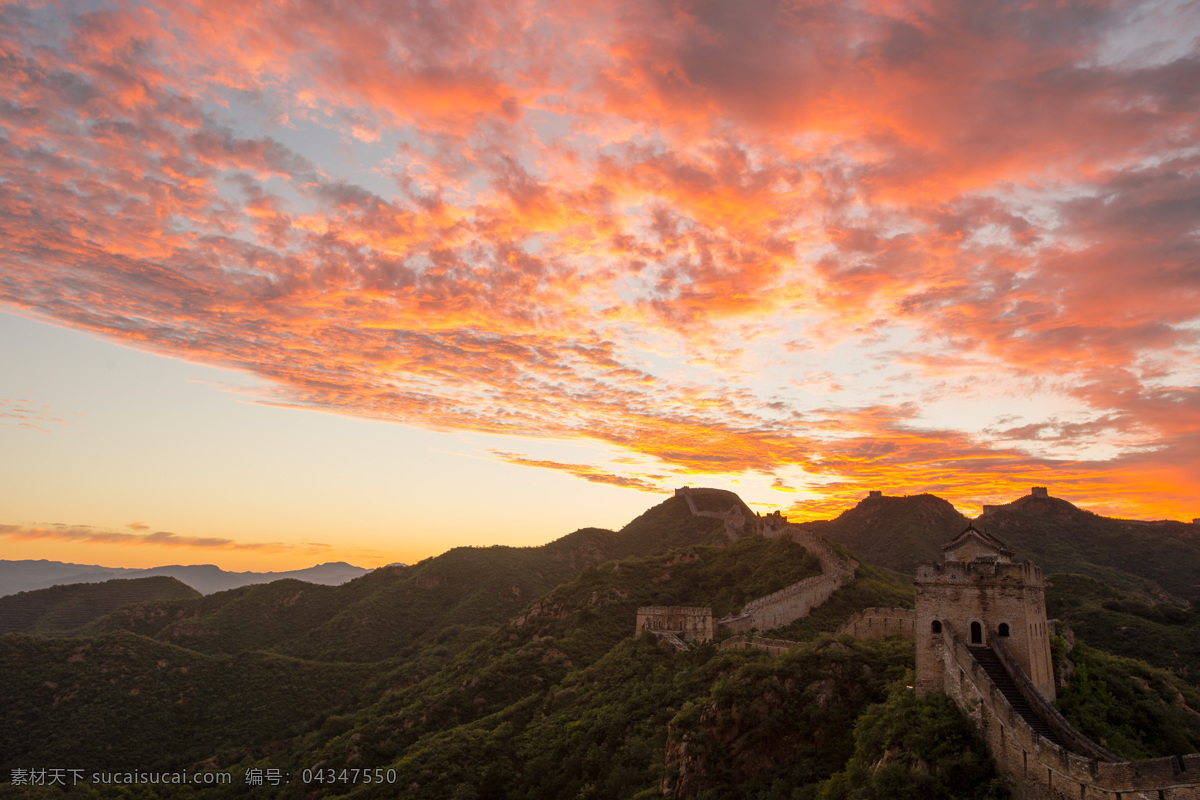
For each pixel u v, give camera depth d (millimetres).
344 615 191000
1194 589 156125
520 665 97688
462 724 89000
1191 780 26875
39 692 133500
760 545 118188
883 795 35938
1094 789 29188
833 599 90875
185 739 128250
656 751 61594
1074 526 195500
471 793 67438
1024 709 36406
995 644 39719
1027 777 32906
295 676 146875
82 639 149625
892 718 41281
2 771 116562
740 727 52375
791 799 44906
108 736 125500
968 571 41562
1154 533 185375
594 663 92312
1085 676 45000
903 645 57125
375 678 146000
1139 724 42281
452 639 155000
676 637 85125
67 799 103062
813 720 50406
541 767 68562
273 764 110438
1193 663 83125
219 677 144875
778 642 71750
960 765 35625
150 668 143750
